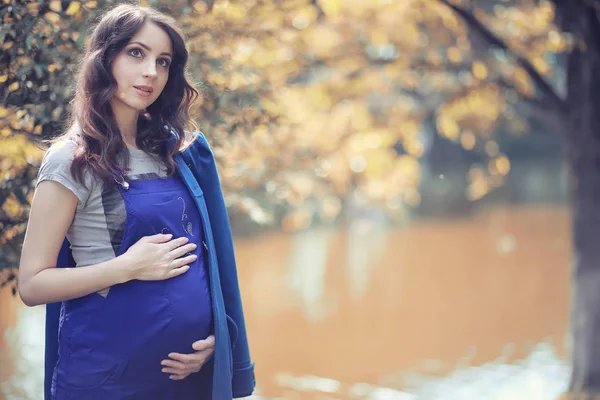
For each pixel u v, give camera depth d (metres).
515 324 10.55
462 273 14.73
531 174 34.75
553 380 7.91
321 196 8.14
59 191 2.08
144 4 3.54
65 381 2.16
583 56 7.12
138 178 2.19
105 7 3.15
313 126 7.53
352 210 23.00
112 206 2.13
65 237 2.22
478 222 23.12
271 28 5.12
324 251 18.00
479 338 9.79
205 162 2.39
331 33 7.83
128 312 2.13
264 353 9.12
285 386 7.73
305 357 8.94
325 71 8.15
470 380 7.93
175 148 2.26
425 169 28.45
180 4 3.78
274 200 5.33
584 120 7.38
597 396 7.19
